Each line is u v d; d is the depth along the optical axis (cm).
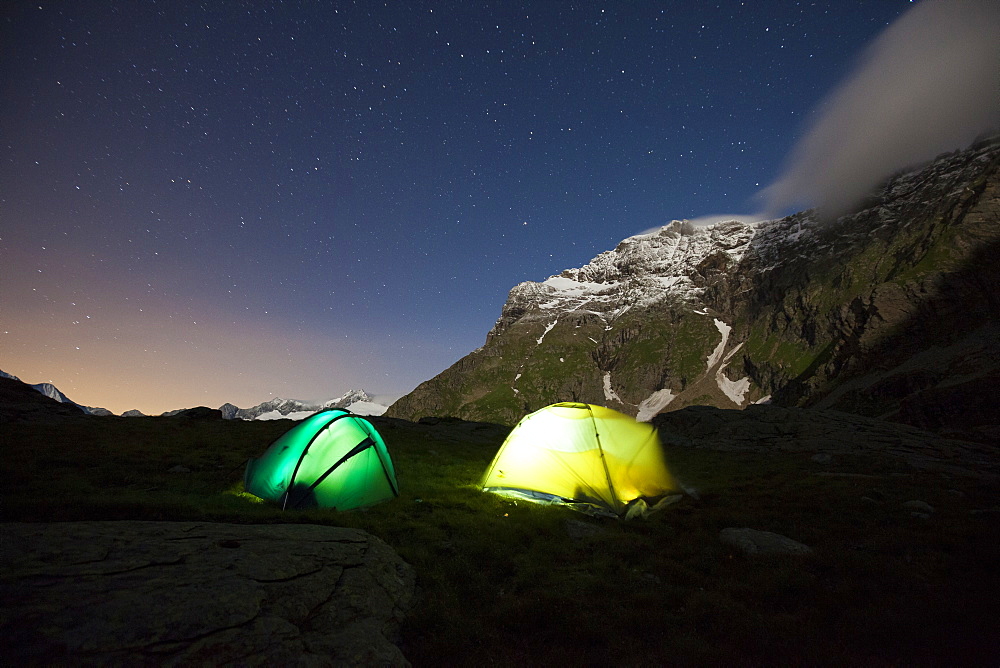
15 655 426
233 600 590
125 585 581
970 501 1817
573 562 1073
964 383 10356
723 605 822
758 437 4750
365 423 1627
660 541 1258
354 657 557
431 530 1155
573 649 677
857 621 764
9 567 572
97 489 1233
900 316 18650
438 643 661
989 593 871
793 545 1179
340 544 885
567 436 1762
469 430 4359
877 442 4094
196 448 2161
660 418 6141
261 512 1152
